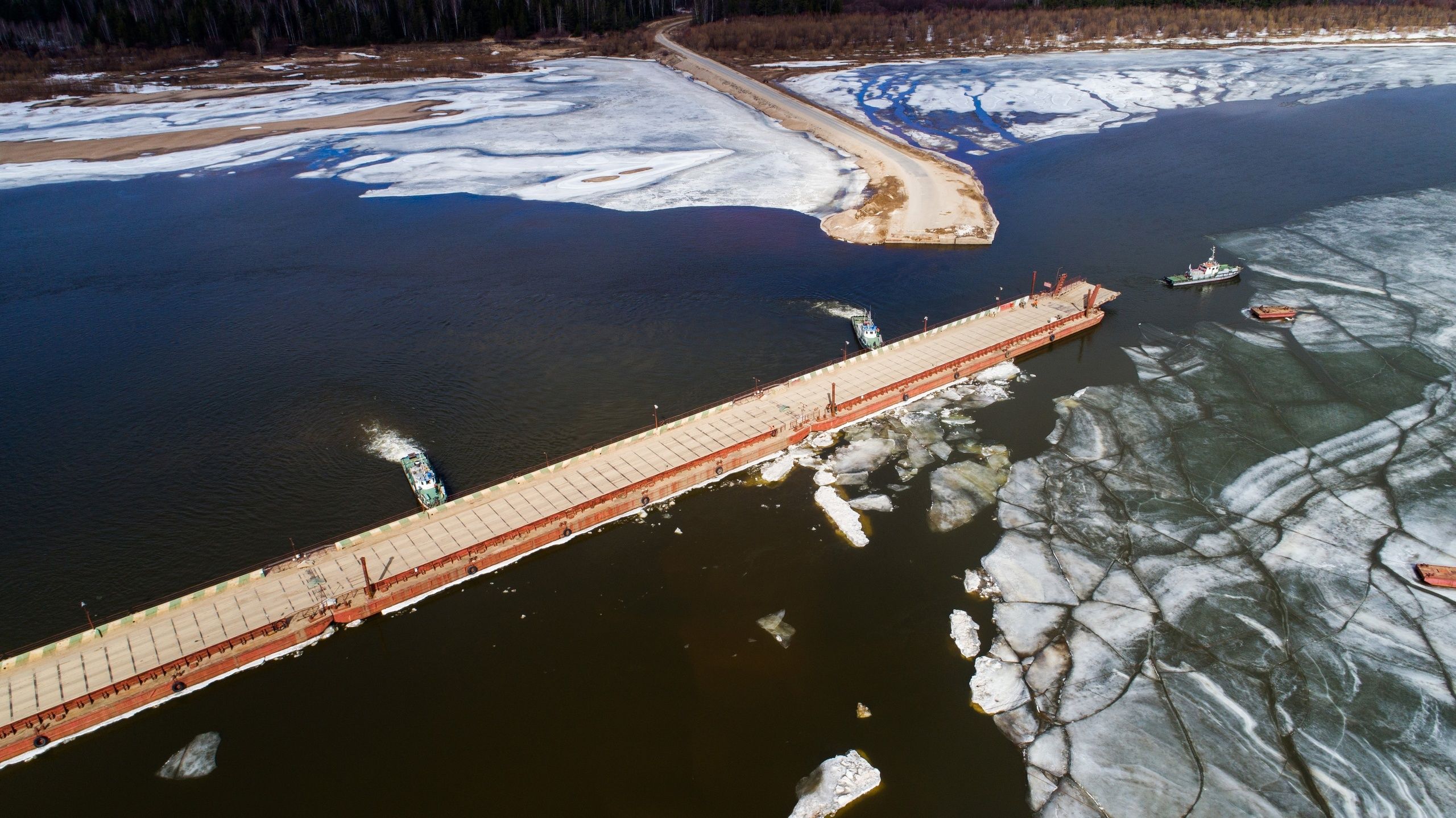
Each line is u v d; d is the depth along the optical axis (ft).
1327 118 572.51
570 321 324.80
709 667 181.37
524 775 159.94
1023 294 343.26
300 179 520.42
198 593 194.18
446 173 523.29
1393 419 255.91
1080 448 246.88
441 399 274.57
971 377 284.41
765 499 229.86
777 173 501.56
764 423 254.68
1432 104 590.55
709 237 408.05
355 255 395.55
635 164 529.86
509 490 228.22
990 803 154.20
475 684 178.60
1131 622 190.08
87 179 528.22
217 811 154.40
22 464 246.47
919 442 251.19
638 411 268.21
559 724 169.58
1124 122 595.47
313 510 226.58
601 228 424.87
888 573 204.54
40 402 277.44
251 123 652.89
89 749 166.50
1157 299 336.29
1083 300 328.29
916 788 156.87
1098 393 273.33
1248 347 297.74
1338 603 192.65
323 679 180.75
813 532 217.56
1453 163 471.21
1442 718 166.81
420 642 189.16
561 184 496.64
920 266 371.35
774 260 379.35
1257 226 402.11
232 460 246.47
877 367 283.79
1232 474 234.99
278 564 203.92
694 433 250.57
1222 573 201.98
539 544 212.64
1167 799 154.51
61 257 398.62
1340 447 244.63
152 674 175.73
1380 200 425.69
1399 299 326.24
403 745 166.09
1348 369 282.56
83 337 319.88
